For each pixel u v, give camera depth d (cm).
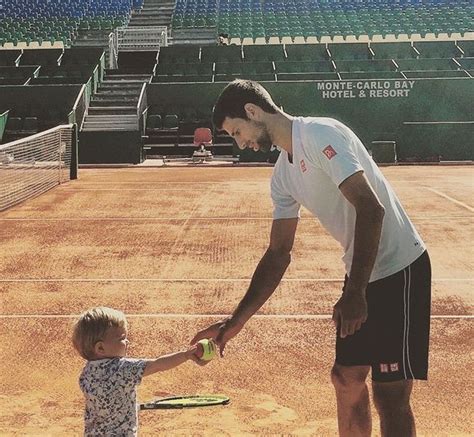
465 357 571
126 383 306
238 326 356
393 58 3278
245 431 439
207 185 1812
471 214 1280
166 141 2762
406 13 3900
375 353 311
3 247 1023
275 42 3638
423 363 311
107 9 4116
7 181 1758
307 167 302
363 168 301
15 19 3975
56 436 434
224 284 808
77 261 930
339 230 318
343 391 331
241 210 1358
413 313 310
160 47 3322
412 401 488
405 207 1373
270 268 358
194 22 3866
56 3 4194
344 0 4094
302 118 309
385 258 309
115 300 745
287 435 432
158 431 438
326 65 3075
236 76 2947
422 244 320
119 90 2998
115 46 3416
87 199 1530
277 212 351
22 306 725
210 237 1088
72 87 2770
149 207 1409
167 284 810
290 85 2766
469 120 2755
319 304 721
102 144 2567
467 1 4012
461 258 930
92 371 309
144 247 1017
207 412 469
